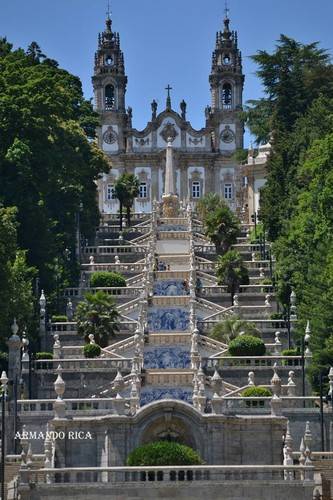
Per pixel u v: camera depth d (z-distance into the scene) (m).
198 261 151.88
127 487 83.62
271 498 83.81
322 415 96.69
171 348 117.94
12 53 159.00
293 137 158.50
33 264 133.88
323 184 127.50
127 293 139.62
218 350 116.94
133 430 92.88
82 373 111.00
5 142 138.50
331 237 120.75
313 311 112.62
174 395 103.06
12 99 139.00
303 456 86.38
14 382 99.38
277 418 93.12
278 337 121.19
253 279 144.50
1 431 96.94
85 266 151.88
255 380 111.06
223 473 85.19
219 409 93.31
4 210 112.62
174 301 131.25
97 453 92.88
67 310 134.75
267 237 156.38
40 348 123.94
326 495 85.56
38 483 83.69
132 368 106.75
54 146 145.12
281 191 153.75
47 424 95.75
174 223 176.38
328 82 178.12
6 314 108.25
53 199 152.12
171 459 86.69
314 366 108.00
